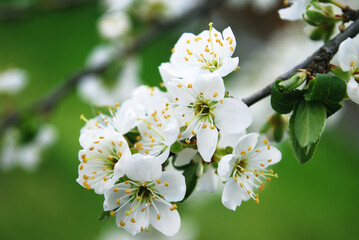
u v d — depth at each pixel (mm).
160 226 343
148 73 888
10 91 571
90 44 956
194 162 344
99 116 362
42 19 999
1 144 546
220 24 832
